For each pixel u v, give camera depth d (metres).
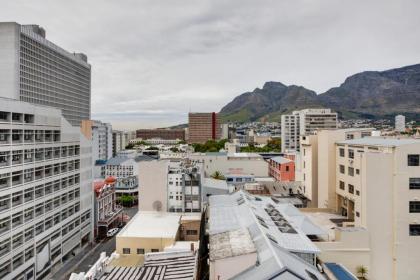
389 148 64.06
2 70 154.75
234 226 58.12
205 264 63.75
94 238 100.62
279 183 123.88
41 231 72.94
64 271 77.00
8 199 62.75
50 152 78.69
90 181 98.62
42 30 189.00
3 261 60.31
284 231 56.94
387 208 63.72
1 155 61.16
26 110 68.88
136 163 178.75
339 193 81.56
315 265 49.22
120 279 49.28
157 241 67.25
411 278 63.44
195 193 88.12
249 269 43.25
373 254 63.50
